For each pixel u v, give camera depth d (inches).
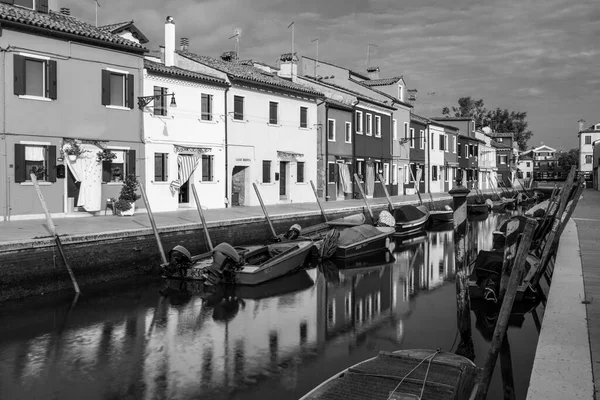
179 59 1136.2
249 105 1143.6
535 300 511.5
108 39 845.2
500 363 376.8
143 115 920.3
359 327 481.4
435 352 290.0
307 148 1321.4
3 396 331.9
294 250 722.2
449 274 743.1
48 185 784.3
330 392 236.5
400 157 1833.2
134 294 588.4
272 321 501.0
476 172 2618.1
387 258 874.1
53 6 964.6
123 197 855.7
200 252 764.6
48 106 783.1
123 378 360.5
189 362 390.3
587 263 447.2
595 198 1569.9
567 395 194.7
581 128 3875.5
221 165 1076.5
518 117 4057.6
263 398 329.4
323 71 1695.4
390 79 1868.8
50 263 563.2
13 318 489.7
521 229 711.7
